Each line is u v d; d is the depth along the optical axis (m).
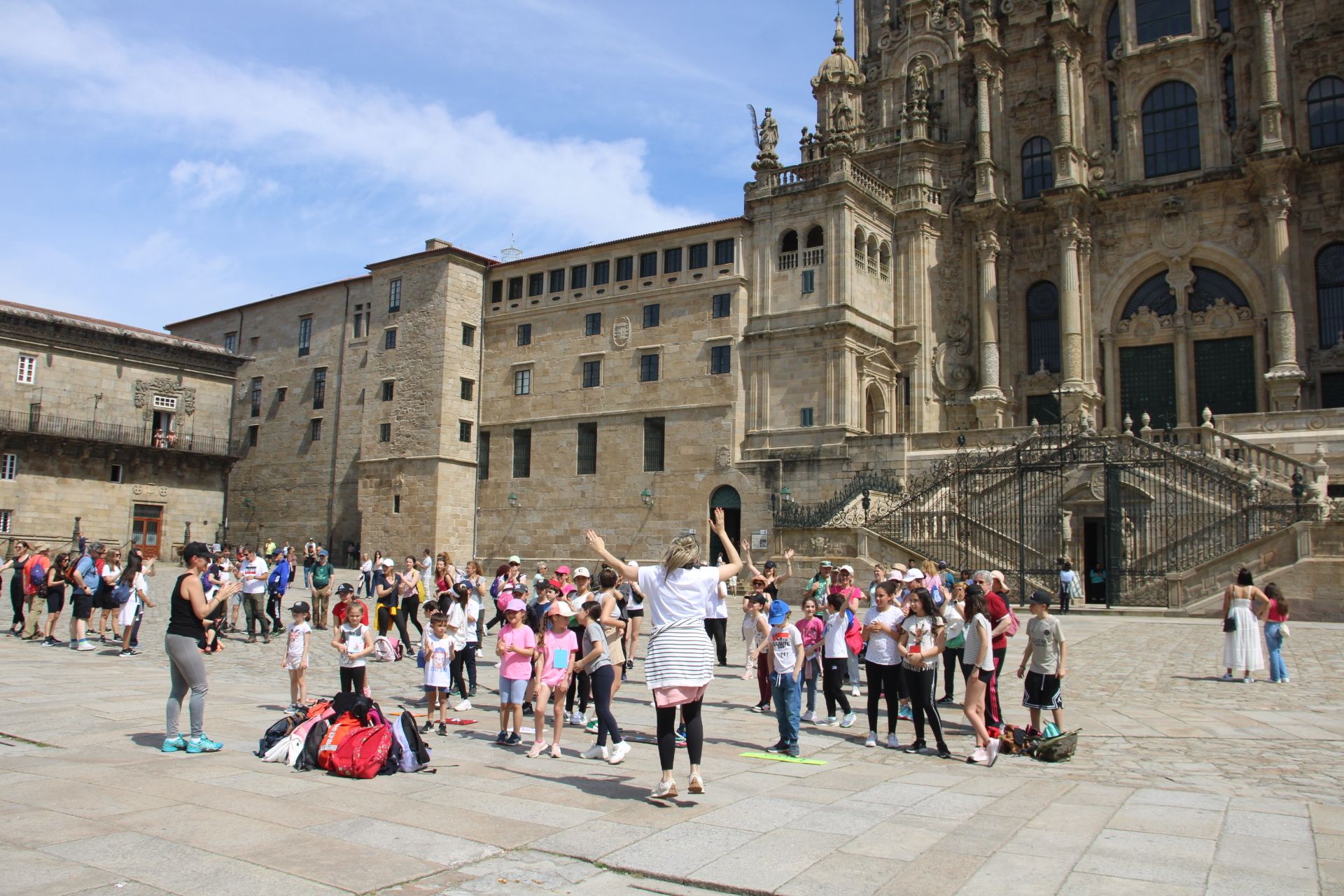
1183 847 8.75
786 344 49.16
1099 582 37.72
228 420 64.62
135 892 7.29
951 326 53.84
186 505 61.94
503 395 59.00
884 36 59.59
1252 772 12.12
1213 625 29.28
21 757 11.83
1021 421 53.25
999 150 54.91
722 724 15.73
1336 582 29.20
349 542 62.31
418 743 11.84
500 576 22.19
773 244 50.50
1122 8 52.53
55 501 56.00
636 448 53.03
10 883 7.36
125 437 59.19
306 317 67.25
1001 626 13.95
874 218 51.69
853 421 47.66
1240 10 49.56
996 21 56.06
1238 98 49.31
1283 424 38.97
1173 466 34.25
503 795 10.55
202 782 10.68
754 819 9.66
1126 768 12.43
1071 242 50.75
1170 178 50.78
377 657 24.16
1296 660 21.88
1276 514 32.94
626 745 12.49
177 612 12.28
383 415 60.53
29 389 55.50
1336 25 47.00
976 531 39.03
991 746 12.80
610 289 55.25
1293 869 8.12
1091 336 51.53
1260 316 47.59
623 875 8.09
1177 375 49.62
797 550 39.72
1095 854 8.57
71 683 18.31
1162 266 50.84
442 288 58.84
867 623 14.30
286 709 16.14
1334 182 46.62
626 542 52.66
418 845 8.68
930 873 8.06
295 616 15.91
